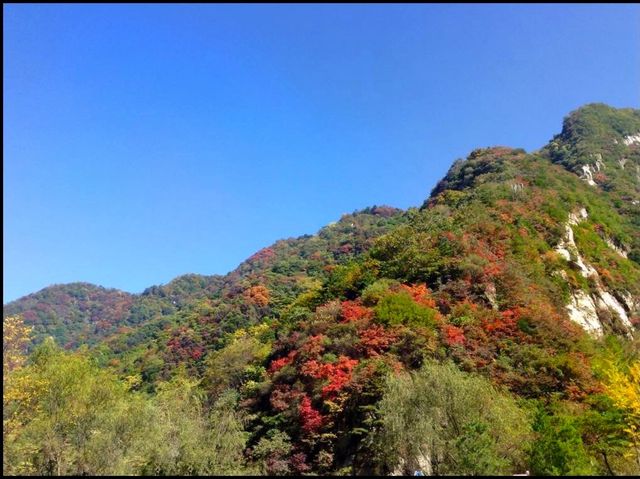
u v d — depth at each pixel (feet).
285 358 127.95
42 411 80.12
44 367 87.81
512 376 101.04
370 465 84.48
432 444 69.62
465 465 62.90
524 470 68.69
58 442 78.23
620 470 73.31
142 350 279.28
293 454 93.71
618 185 305.32
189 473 76.64
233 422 93.20
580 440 67.00
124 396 93.97
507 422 74.18
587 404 94.12
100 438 75.77
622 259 199.93
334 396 99.76
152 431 79.66
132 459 75.15
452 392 72.90
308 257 371.35
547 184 227.61
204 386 160.86
